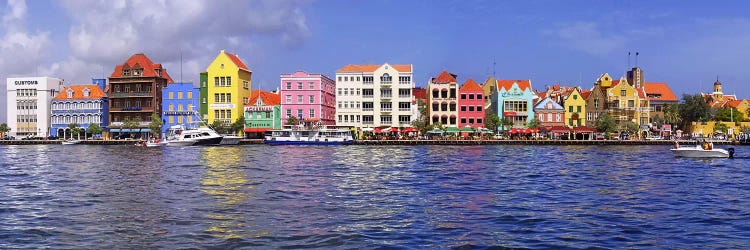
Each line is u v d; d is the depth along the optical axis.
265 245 23.52
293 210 31.78
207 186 43.44
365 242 24.03
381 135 152.50
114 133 172.12
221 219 28.94
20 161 76.31
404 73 155.38
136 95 170.25
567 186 44.06
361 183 45.97
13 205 33.84
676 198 37.00
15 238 24.95
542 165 66.81
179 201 35.16
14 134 179.88
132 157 84.62
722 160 76.50
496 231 26.20
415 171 57.84
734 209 32.41
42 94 178.88
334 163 69.88
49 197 37.31
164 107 167.38
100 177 51.22
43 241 24.41
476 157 83.81
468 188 42.66
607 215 30.31
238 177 50.84
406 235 25.33
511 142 139.00
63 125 176.50
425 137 146.25
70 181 47.81
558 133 149.62
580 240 24.38
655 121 163.00
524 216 30.00
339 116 156.00
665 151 104.88
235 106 162.50
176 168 61.53
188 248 23.02
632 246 23.38
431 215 30.31
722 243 23.91
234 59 167.88
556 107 157.75
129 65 171.38
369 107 156.12
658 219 29.14
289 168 61.47
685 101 164.62
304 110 157.38
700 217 29.75
